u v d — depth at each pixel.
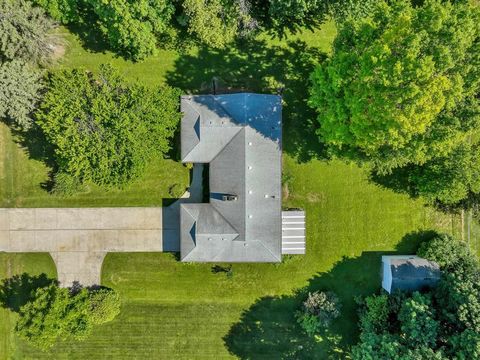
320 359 35.16
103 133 30.12
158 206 35.28
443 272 32.34
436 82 23.98
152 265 35.56
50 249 35.59
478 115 26.20
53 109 30.14
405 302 31.03
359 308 34.34
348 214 34.91
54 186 34.41
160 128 31.14
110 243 35.53
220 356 35.56
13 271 35.78
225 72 34.56
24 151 35.22
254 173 31.98
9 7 29.11
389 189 34.75
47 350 35.84
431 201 34.53
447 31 24.67
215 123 31.91
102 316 33.88
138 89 30.92
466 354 27.64
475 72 25.33
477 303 28.67
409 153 28.28
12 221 35.50
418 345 29.08
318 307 33.69
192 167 34.91
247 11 30.97
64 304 32.25
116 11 29.34
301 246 33.88
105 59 34.75
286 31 34.25
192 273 35.44
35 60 33.41
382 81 24.98
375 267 34.91
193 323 35.59
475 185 30.41
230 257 32.88
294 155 34.72
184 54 34.53
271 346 35.34
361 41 27.56
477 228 34.69
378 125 26.53
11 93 30.34
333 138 30.19
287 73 34.47
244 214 31.94
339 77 27.92
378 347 30.44
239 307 35.41
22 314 35.47
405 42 24.91
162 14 31.23
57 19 32.59
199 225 32.41
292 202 34.91
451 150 29.55
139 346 35.78
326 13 32.88
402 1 27.58
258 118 32.03
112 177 31.44
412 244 34.81
